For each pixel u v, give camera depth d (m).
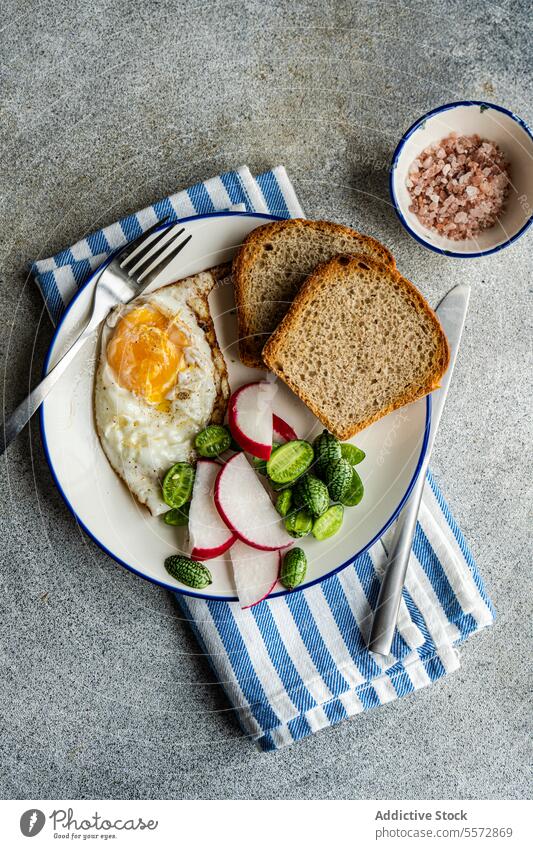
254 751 0.65
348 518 0.61
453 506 0.66
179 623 0.65
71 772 0.65
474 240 0.65
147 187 0.66
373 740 0.66
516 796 0.66
